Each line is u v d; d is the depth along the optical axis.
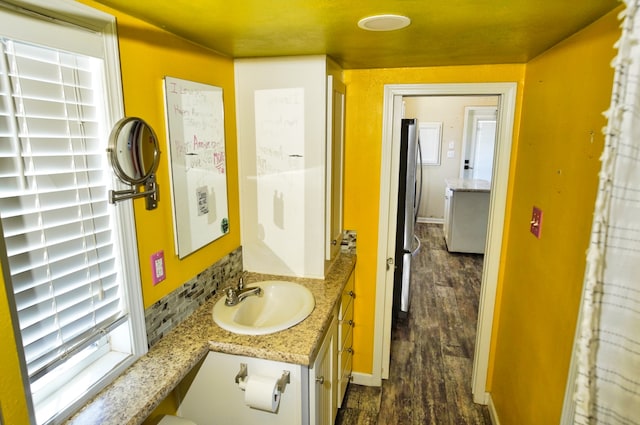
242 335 1.59
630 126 0.55
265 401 1.45
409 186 3.38
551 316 1.58
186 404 1.68
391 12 1.22
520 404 1.96
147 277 1.44
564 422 1.36
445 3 1.13
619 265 0.59
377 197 2.55
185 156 1.63
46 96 1.02
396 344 3.35
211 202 1.87
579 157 1.37
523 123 2.16
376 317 2.71
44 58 1.02
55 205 1.07
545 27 1.38
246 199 2.18
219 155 1.92
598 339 0.62
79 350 1.16
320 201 2.08
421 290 4.48
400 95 2.43
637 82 0.54
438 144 7.40
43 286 1.05
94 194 1.20
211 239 1.88
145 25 1.36
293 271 2.20
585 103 1.34
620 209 0.58
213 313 1.74
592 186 1.26
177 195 1.59
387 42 1.65
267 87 2.02
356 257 2.66
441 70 2.30
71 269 1.13
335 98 2.16
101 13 1.16
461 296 4.32
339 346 2.25
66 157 1.09
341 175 2.44
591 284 0.60
